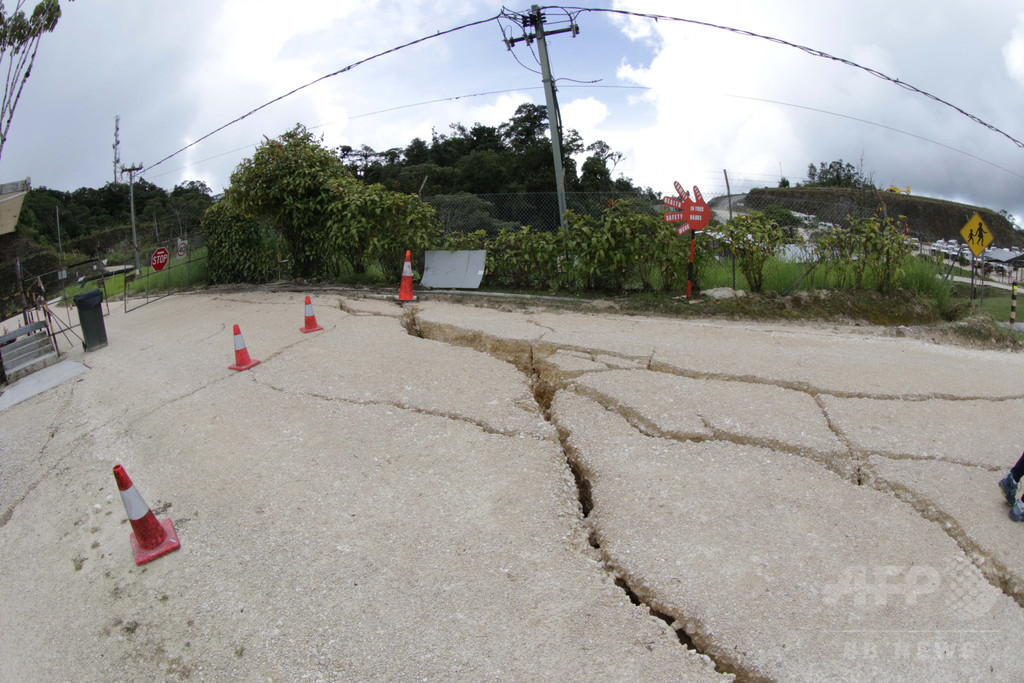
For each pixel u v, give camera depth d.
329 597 3.22
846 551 3.33
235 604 3.23
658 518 3.66
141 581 3.46
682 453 4.40
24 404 6.88
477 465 4.38
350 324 8.27
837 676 2.57
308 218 11.50
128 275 15.88
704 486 3.96
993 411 5.01
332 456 4.60
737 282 9.41
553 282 9.91
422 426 5.01
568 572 3.31
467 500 3.96
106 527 4.03
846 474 4.12
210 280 13.64
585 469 4.30
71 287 20.75
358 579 3.32
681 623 2.93
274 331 8.12
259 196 11.36
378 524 3.76
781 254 9.34
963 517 3.55
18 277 10.38
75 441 5.38
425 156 39.53
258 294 11.27
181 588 3.38
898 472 4.04
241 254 12.97
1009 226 34.59
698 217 8.55
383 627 3.00
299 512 3.92
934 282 8.89
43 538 4.14
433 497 4.01
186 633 3.08
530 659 2.76
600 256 9.20
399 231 10.80
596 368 6.05
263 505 4.01
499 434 4.83
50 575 3.76
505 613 3.04
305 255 11.99
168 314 10.56
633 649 2.78
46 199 36.12
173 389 6.24
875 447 4.37
